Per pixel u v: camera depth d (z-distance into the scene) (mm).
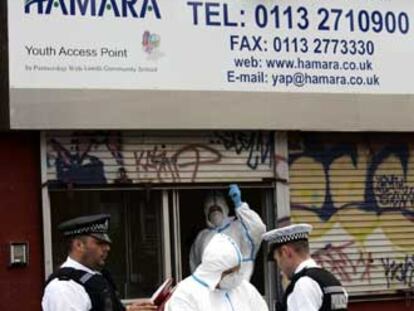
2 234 9891
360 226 11305
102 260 6793
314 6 11141
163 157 10500
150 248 10586
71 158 10156
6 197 9938
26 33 9984
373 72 11359
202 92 10523
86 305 6484
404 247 11492
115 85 10234
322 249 11078
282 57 10938
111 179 10289
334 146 11273
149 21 10438
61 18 10125
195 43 10586
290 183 11008
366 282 11273
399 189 11555
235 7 10773
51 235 10062
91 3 10234
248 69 10773
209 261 6621
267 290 10930
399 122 11391
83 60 10148
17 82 9906
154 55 10414
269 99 10773
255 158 10859
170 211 10570
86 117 10055
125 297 10477
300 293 6543
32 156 10070
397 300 11406
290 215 10953
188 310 6578
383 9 11484
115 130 10289
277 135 10961
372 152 11461
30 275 9938
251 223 10266
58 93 9977
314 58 11078
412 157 11648
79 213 10258
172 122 10383
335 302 6531
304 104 10930
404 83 11492
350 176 11312
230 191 10398
